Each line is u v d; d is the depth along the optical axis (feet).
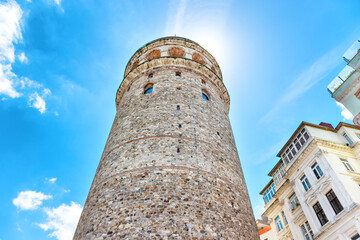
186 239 44.24
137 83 88.28
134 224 45.91
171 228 45.21
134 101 79.30
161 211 47.62
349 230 63.98
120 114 80.07
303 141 88.53
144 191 51.03
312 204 78.18
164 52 97.71
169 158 57.52
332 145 80.64
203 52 106.01
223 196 55.62
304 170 84.64
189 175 55.06
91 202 56.49
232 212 54.08
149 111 71.51
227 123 84.48
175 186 52.16
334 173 71.82
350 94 85.51
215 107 83.25
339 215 67.26
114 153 63.77
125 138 66.23
